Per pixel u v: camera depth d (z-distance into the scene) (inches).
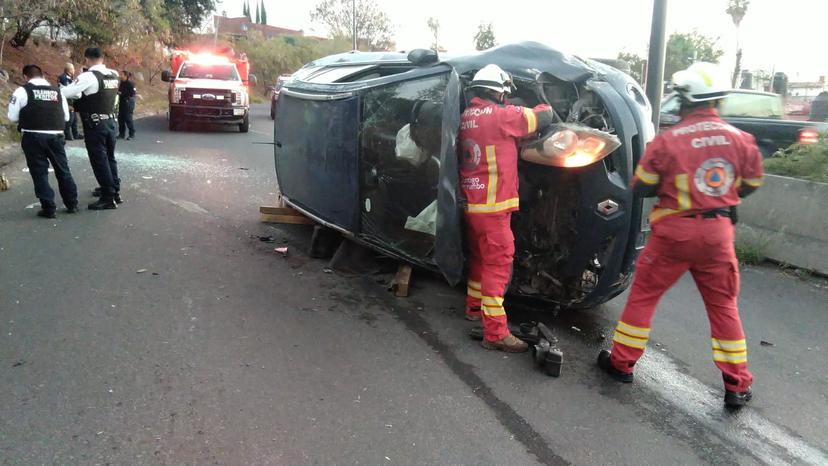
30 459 111.3
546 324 189.2
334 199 219.6
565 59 171.2
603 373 159.5
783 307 218.4
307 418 129.5
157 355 153.0
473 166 160.4
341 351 161.9
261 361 153.3
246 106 690.2
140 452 115.0
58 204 300.5
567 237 174.4
